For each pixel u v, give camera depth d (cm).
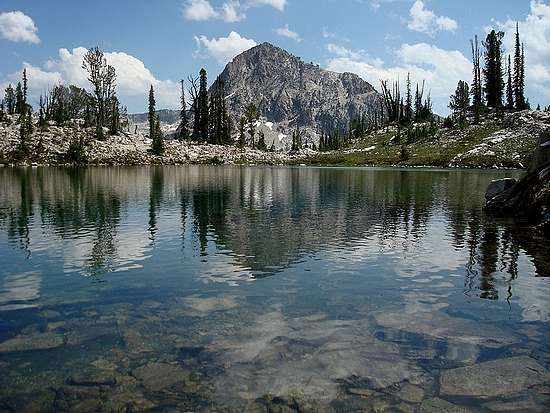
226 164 13300
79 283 1406
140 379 803
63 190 4472
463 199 3959
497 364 867
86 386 778
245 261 1694
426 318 1116
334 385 791
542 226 2391
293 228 2427
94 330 1025
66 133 12756
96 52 13662
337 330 1034
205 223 2570
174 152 13412
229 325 1059
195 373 826
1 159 9838
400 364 869
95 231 2294
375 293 1316
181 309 1169
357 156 14825
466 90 17038
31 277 1470
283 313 1141
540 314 1148
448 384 794
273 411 709
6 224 2494
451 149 12850
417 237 2189
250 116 19438
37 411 702
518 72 15175
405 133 16900
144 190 4597
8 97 17588
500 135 12581
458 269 1593
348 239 2130
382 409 718
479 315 1139
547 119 12650
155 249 1892
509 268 1606
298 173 8650
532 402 738
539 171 2959
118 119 15375
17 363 860
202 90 15962
